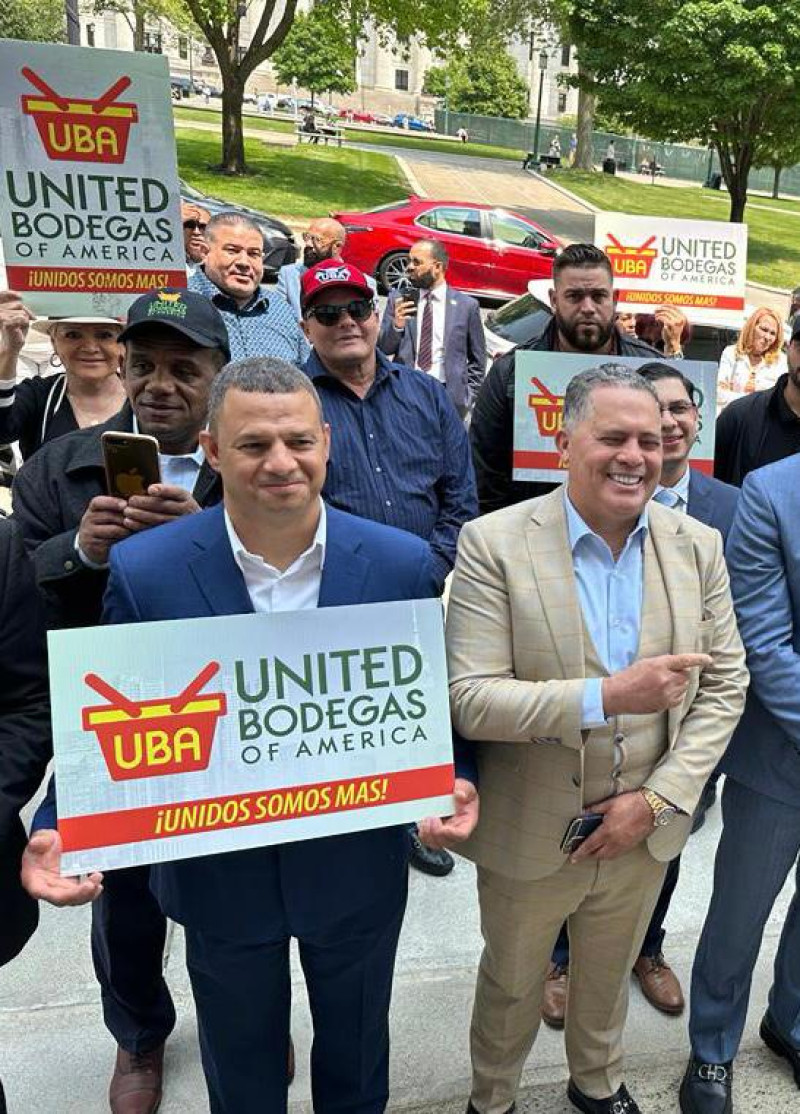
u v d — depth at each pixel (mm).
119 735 1541
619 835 1814
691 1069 2309
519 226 12828
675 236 4164
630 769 1869
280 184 20031
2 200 2479
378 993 1952
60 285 2574
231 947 1782
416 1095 2287
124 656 1538
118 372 2805
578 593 1843
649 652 1846
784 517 2002
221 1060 1921
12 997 2535
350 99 61281
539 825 1879
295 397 1541
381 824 1691
